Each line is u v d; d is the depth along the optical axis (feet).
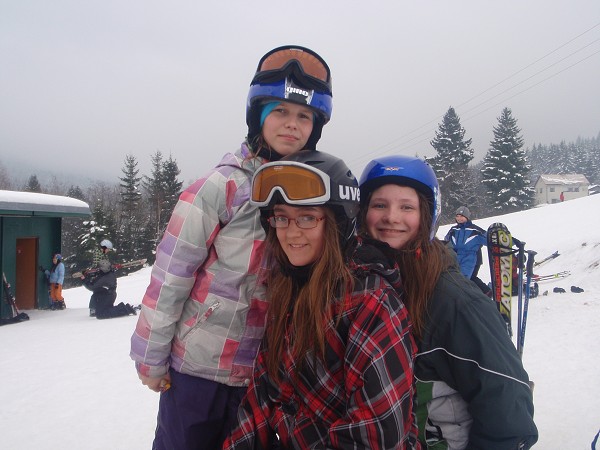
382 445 4.11
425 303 5.51
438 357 5.40
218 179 5.88
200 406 5.98
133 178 167.12
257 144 6.28
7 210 33.99
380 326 4.38
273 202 4.95
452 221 152.25
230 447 5.36
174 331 6.00
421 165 5.84
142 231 146.92
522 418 5.00
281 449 5.27
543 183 261.65
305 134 6.21
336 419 4.64
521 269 10.59
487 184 156.56
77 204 42.14
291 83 5.90
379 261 4.97
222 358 5.97
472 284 5.72
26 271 39.63
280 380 5.19
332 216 4.86
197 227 5.74
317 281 4.70
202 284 5.98
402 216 5.72
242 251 5.87
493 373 4.99
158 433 6.37
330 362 4.61
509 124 154.10
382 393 4.20
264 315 6.16
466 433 5.49
